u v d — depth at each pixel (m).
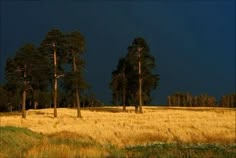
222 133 37.47
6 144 21.81
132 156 18.33
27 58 63.34
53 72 64.38
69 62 65.38
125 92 81.62
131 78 74.56
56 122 48.66
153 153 19.06
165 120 52.34
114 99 83.56
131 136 34.66
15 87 63.97
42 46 64.81
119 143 30.89
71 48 64.50
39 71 64.50
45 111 77.44
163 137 34.97
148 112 73.44
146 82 73.75
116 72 81.69
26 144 22.94
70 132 32.44
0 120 51.34
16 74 63.94
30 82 64.69
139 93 73.88
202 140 35.03
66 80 63.81
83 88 63.81
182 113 68.75
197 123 46.41
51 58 65.31
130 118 55.75
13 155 17.94
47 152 17.55
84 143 23.38
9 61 63.75
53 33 64.69
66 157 16.94
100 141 30.17
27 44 64.06
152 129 38.62
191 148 20.59
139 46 73.69
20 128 26.02
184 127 41.28
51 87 65.25
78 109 63.56
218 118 57.81
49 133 32.81
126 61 77.31
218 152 19.28
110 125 42.88
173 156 18.05
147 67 73.88
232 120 53.91
